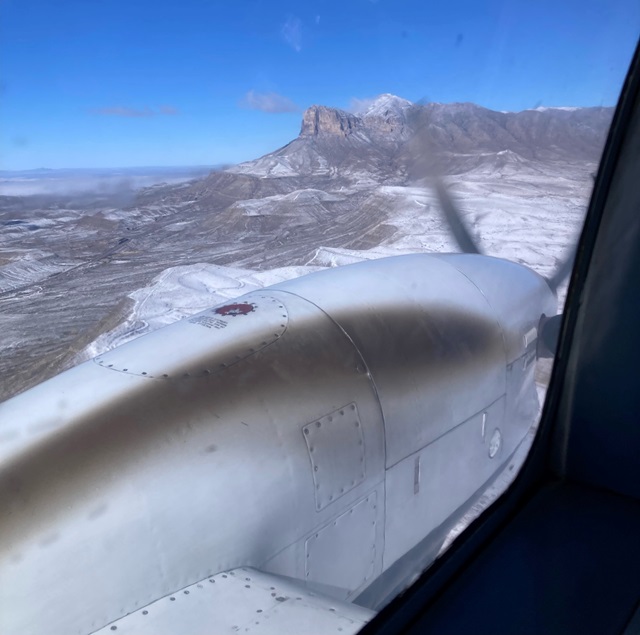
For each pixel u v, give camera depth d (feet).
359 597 5.45
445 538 6.43
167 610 4.00
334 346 5.47
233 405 4.73
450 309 6.53
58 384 4.91
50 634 3.69
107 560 3.92
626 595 3.66
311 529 4.88
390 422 5.49
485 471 6.84
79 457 4.17
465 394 6.31
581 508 4.42
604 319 4.34
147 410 4.53
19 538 3.77
